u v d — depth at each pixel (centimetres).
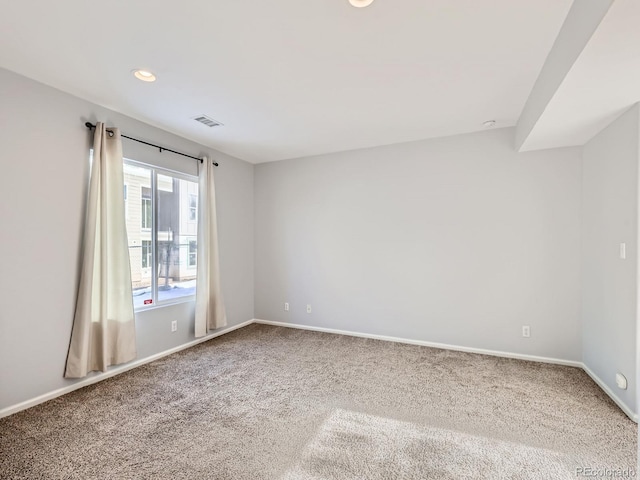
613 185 243
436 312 368
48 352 243
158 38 187
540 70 223
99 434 199
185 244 375
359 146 400
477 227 347
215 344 378
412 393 255
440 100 271
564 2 159
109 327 285
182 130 341
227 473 165
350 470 168
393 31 181
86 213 267
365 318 407
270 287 471
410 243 381
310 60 211
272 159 459
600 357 266
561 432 201
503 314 337
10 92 221
